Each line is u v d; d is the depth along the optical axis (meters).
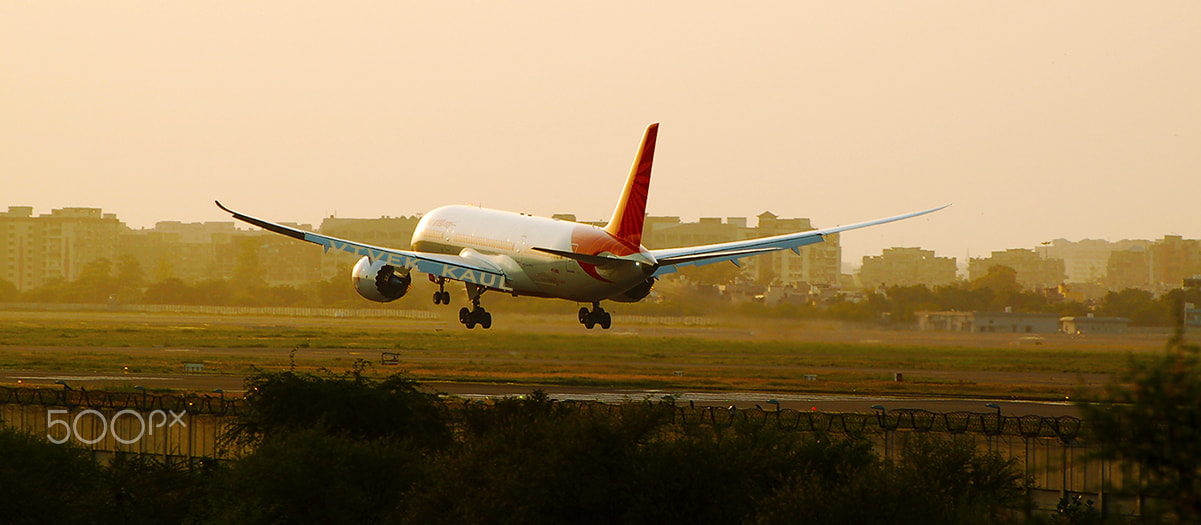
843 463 107.50
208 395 154.75
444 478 102.50
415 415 127.75
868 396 178.50
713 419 121.50
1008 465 110.19
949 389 187.12
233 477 112.00
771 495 102.31
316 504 108.00
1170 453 65.38
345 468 109.50
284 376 130.88
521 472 98.38
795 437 115.62
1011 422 126.19
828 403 165.88
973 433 118.69
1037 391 185.25
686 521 98.31
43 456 120.81
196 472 130.25
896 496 96.44
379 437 119.44
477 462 102.38
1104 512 102.19
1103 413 67.56
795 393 181.75
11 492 113.62
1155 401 66.00
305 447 110.56
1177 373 66.19
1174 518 64.62
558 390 182.00
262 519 104.94
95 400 155.00
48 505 115.25
